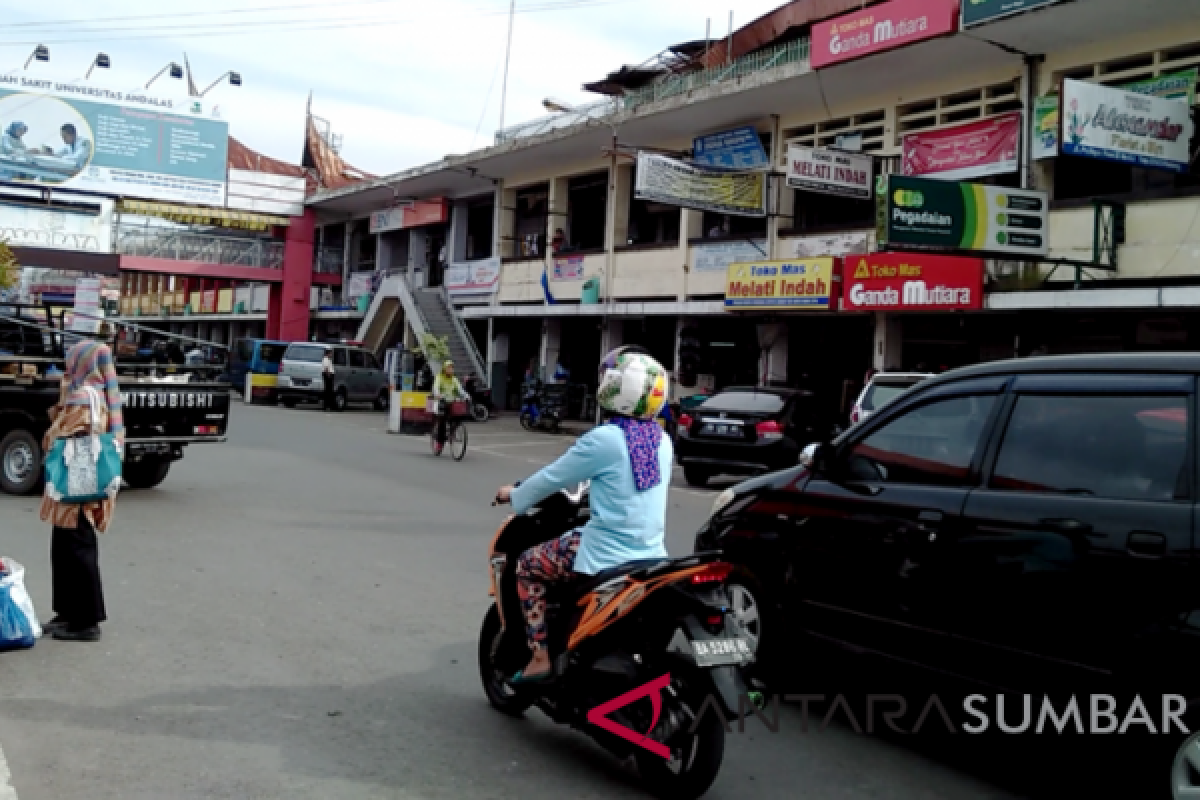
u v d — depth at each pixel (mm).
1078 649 4266
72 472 6020
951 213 14969
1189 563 3957
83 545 6133
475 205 35531
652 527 4570
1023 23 15758
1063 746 4340
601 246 29766
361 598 7500
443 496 13133
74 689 5328
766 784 4562
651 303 24672
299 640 6387
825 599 5406
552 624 4699
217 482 13281
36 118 36375
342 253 43688
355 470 15484
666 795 4277
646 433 4555
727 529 5988
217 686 5484
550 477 4543
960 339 19312
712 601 4191
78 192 37031
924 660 4906
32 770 4309
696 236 24750
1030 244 15508
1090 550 4258
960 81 18609
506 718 5211
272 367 33562
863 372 21156
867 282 18359
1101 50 16391
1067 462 4543
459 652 6289
